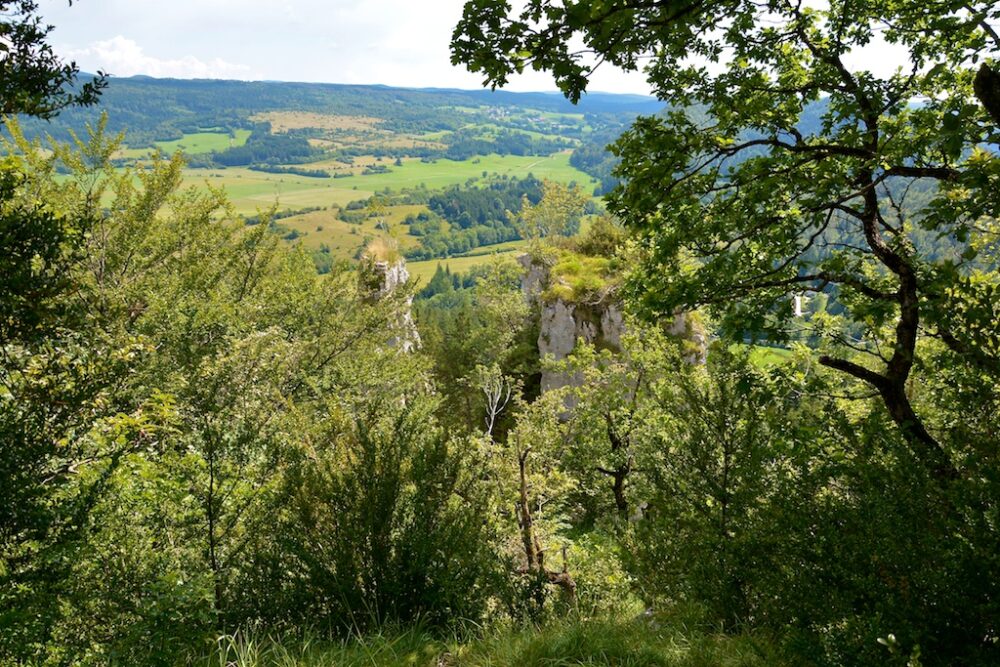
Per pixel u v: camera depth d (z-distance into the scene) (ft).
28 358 18.48
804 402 23.49
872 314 22.41
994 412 16.12
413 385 80.84
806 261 26.53
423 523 22.43
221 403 28.09
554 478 45.44
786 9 23.27
